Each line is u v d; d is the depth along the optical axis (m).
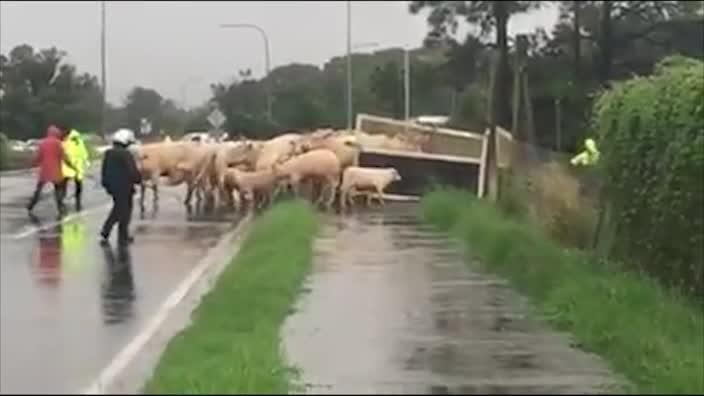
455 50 54.69
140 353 11.97
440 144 37.03
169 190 40.50
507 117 49.19
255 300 14.01
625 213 16.84
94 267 19.28
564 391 10.02
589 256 18.16
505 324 13.34
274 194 32.06
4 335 13.07
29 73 69.25
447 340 12.31
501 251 18.14
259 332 12.20
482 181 31.38
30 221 28.22
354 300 14.95
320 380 10.34
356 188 32.81
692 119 14.19
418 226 26.05
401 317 13.70
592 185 19.97
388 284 16.44
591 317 12.81
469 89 57.47
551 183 21.97
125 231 23.19
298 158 31.80
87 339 12.82
